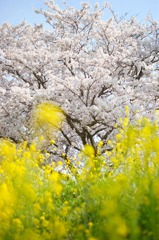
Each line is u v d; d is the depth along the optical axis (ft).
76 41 44.62
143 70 43.45
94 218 9.96
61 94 38.34
